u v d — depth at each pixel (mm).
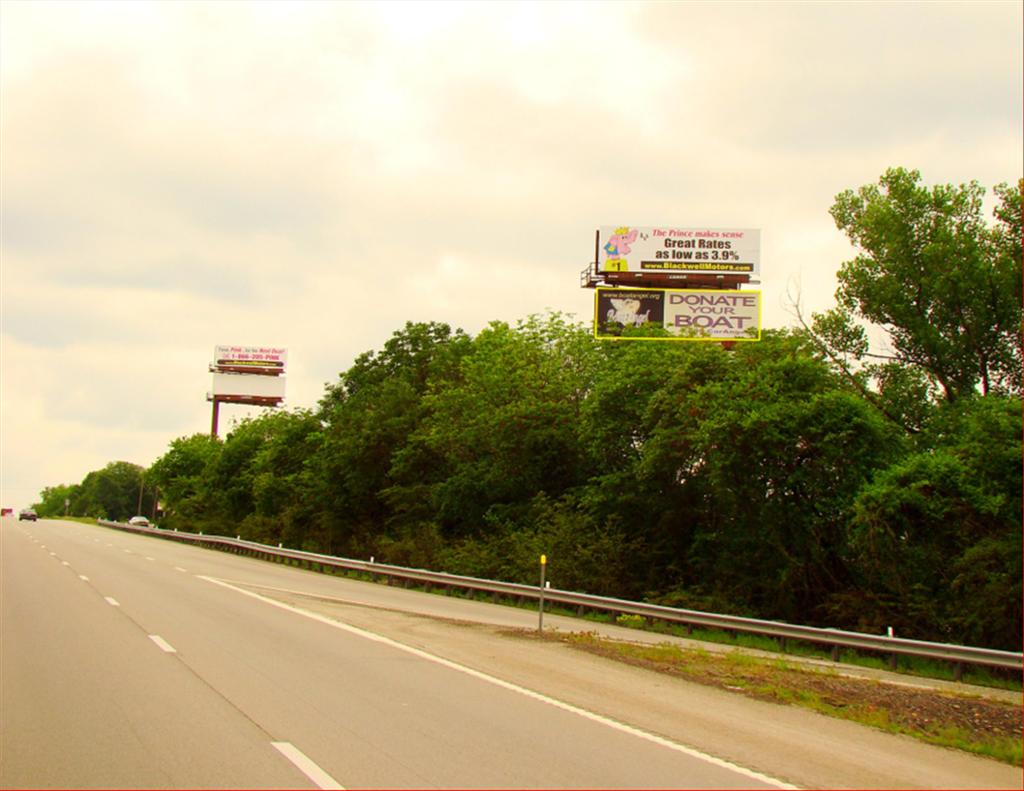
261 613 21703
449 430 51125
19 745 8609
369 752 8516
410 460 55375
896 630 26359
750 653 20250
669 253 61312
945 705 13172
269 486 77625
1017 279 40062
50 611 20312
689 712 11414
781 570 31047
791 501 30969
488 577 39875
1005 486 25297
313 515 66312
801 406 30609
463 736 9375
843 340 43781
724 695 13047
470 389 51625
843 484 29703
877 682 15352
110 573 32844
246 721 9766
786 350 34594
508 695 12062
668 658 16828
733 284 61125
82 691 11328
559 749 8938
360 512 61375
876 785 8156
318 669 13656
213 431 127250
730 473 30953
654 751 9023
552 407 45125
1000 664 16969
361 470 60031
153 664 13531
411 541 48500
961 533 25672
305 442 79000
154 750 8430
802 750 9484
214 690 11570
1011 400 26672
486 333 54688
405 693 11883
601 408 39312
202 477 104000
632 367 39281
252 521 76688
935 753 9898
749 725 10758
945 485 25984
